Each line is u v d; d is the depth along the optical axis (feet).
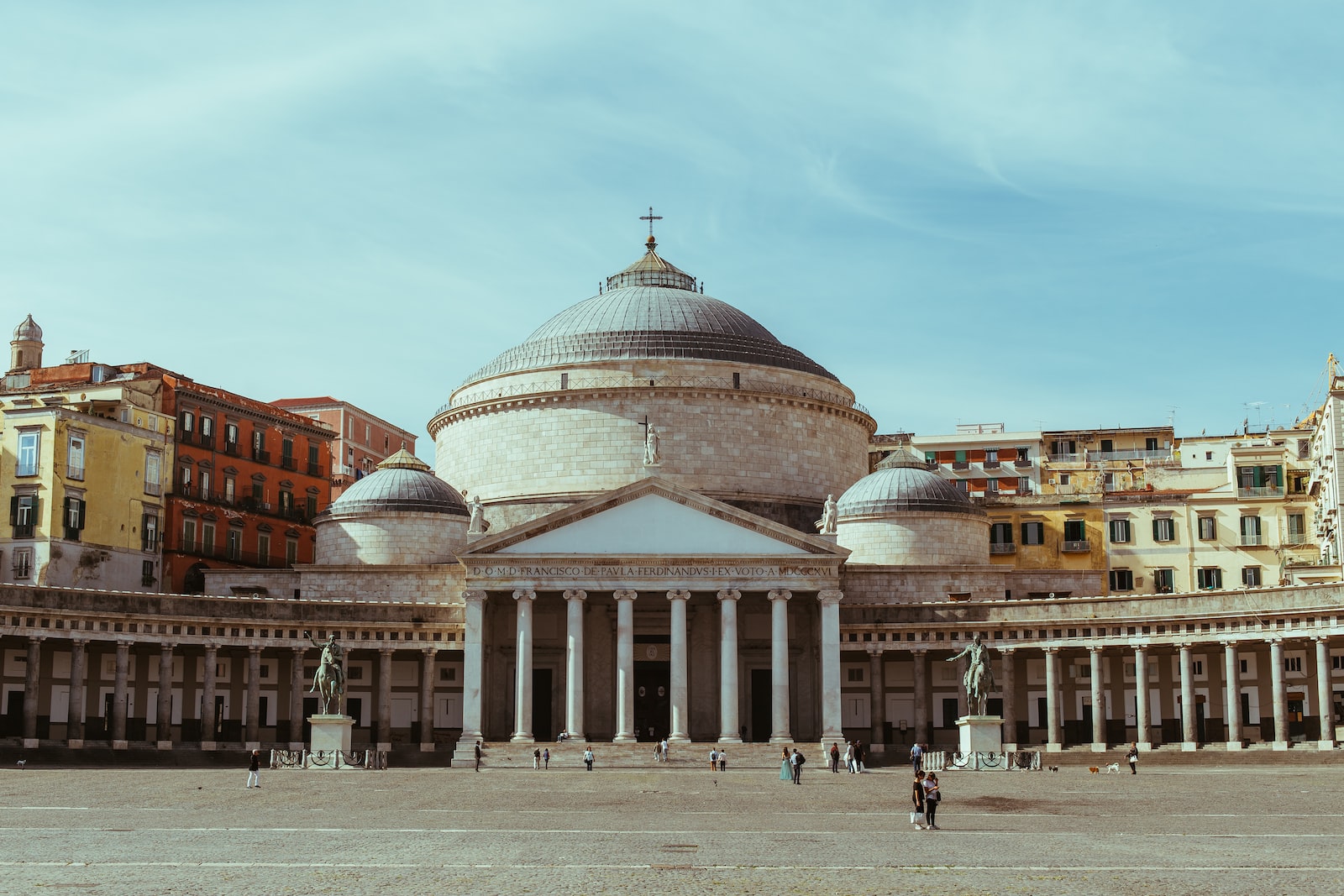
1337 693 344.08
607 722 370.73
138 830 179.93
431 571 388.37
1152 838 174.29
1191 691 343.87
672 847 164.25
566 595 349.20
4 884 133.18
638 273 465.06
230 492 446.19
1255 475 460.14
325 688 319.27
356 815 201.36
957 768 313.32
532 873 142.41
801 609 376.48
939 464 554.46
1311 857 155.12
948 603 367.66
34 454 383.24
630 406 406.62
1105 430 558.15
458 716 373.81
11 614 321.11
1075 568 465.88
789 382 422.82
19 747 319.47
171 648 344.08
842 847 164.96
